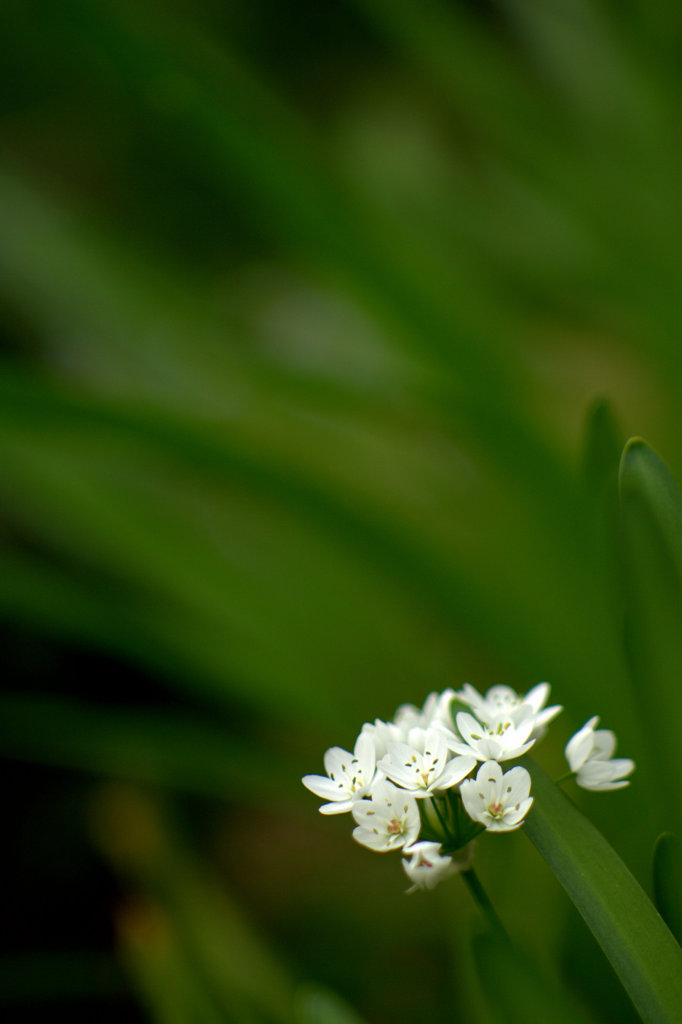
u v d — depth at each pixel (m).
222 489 1.13
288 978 0.81
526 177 1.22
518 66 1.44
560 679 0.86
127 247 1.20
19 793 1.46
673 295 1.10
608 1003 0.76
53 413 0.78
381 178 1.60
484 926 0.69
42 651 1.48
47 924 1.30
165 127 0.98
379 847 0.66
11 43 1.58
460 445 1.01
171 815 1.29
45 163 2.03
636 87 1.27
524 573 0.92
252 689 1.01
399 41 1.17
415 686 1.00
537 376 1.37
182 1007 0.79
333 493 0.82
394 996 1.04
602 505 0.75
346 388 0.96
